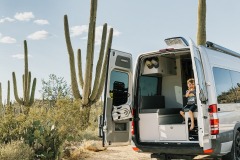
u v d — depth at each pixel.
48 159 8.89
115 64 7.27
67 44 16.84
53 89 20.86
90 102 16.42
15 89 21.28
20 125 9.83
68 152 9.61
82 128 14.02
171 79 8.43
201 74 6.59
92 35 16.30
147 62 7.82
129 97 7.51
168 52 7.19
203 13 12.28
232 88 7.86
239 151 7.64
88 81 16.20
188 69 8.27
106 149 10.76
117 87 7.36
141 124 7.50
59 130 9.78
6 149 8.39
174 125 7.16
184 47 6.95
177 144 6.79
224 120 6.98
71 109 12.92
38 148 9.00
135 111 7.42
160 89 8.53
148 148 7.11
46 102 19.45
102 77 16.77
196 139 6.97
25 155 8.34
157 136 7.32
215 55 7.45
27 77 20.78
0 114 11.88
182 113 7.25
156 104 8.15
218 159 8.42
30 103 20.66
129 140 7.53
